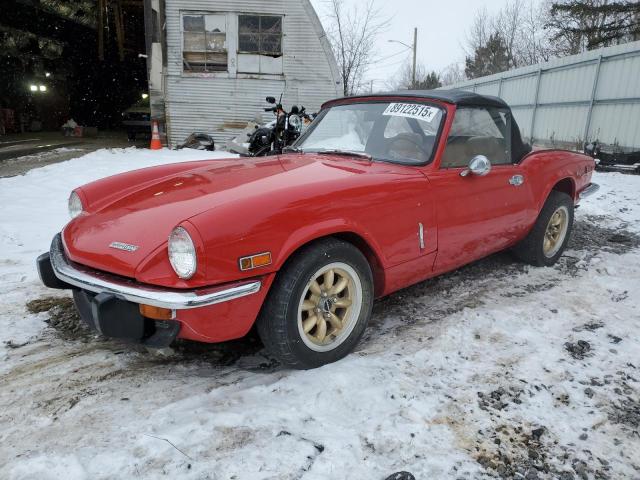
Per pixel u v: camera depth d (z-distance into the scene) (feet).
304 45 42.52
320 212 7.66
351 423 6.70
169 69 42.39
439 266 10.09
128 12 77.15
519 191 11.68
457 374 8.01
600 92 38.83
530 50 114.32
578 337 9.34
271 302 7.40
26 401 7.14
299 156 10.74
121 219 7.90
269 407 6.95
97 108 80.84
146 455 5.99
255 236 7.00
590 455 6.30
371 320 10.03
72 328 9.61
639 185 27.22
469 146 10.64
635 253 14.87
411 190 9.02
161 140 43.83
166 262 6.84
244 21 41.81
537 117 48.06
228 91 43.11
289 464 5.89
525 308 10.59
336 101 12.31
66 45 69.87
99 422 6.65
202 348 8.85
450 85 68.85
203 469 5.78
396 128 10.55
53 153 37.24
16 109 60.90
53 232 15.89
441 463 6.02
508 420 6.90
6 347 8.80
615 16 91.20
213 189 8.24
